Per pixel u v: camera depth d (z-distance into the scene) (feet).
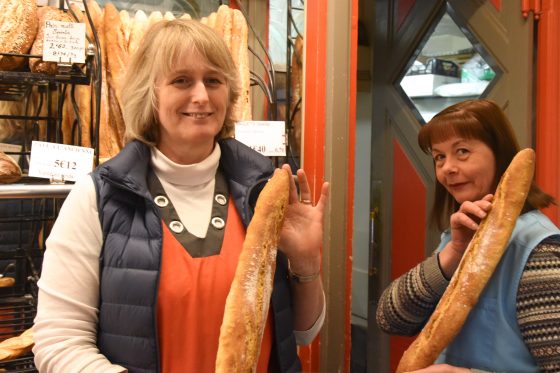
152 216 2.98
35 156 3.93
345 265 4.90
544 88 5.88
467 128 3.05
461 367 2.96
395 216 7.52
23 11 4.23
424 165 7.02
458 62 6.82
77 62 3.95
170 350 2.89
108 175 2.94
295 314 3.54
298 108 5.38
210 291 2.96
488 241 2.79
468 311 2.75
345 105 4.87
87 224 2.93
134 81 3.14
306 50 4.83
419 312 3.44
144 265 2.88
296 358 3.34
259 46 6.00
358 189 9.34
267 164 3.49
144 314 2.83
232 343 2.52
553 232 2.85
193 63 2.94
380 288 7.80
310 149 4.85
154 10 5.74
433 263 3.40
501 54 6.18
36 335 2.81
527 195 3.01
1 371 3.50
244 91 4.94
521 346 2.81
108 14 4.94
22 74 3.91
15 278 5.07
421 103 7.24
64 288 2.84
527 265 2.79
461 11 6.61
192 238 3.07
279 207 2.93
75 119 4.69
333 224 4.84
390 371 7.62
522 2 5.88
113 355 2.88
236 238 3.18
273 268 2.85
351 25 4.86
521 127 5.95
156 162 3.19
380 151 7.78
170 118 3.01
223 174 3.47
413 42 7.16
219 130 3.26
